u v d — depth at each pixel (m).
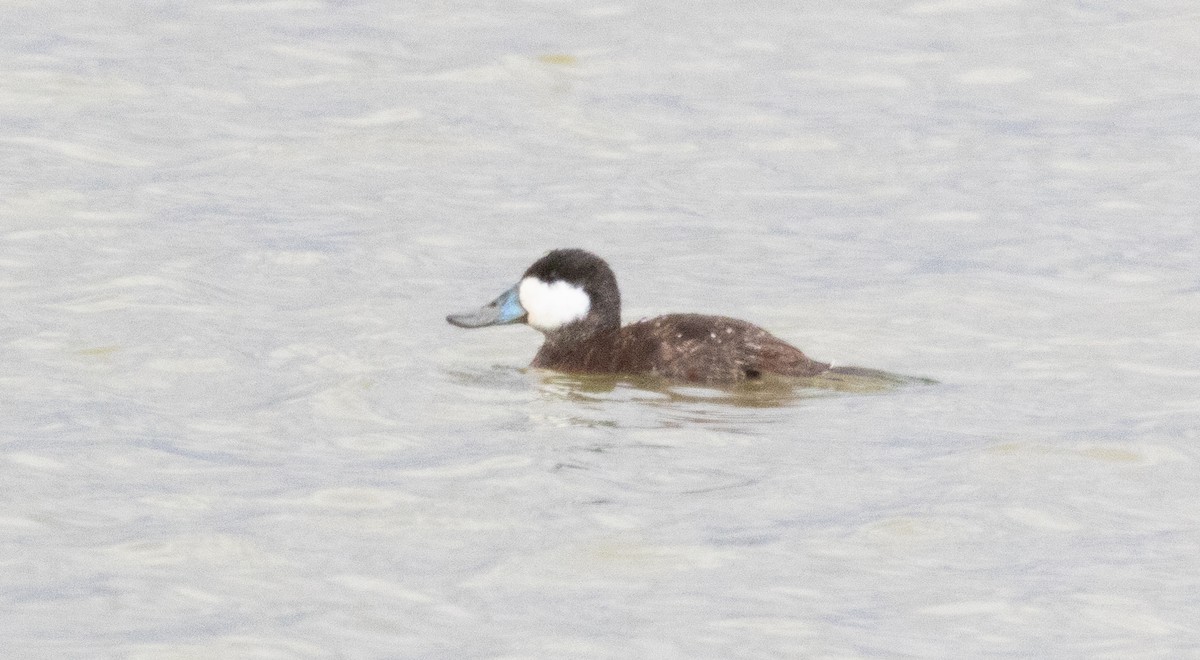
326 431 12.37
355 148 23.27
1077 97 26.09
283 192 21.19
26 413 12.77
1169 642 9.05
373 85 26.34
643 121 24.95
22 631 9.03
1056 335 15.47
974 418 12.70
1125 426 12.49
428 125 24.31
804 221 20.20
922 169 22.56
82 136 23.33
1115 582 9.73
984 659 8.82
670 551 10.08
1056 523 10.59
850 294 16.95
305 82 26.50
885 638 9.03
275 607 9.34
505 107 25.44
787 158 23.20
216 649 8.83
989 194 21.33
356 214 20.28
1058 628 9.19
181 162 22.41
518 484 11.12
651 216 20.44
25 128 23.61
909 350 15.11
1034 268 17.92
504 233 19.64
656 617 9.25
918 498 10.93
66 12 30.06
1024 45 28.70
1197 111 25.14
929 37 29.31
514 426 12.45
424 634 9.04
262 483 11.22
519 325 15.77
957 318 16.08
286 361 14.41
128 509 10.75
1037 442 11.98
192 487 11.15
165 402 13.14
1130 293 16.94
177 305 16.11
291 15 30.28
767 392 13.29
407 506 10.76
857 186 21.83
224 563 9.90
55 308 15.94
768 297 16.94
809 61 27.97
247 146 23.20
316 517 10.59
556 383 13.66
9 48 27.67
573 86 26.50
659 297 17.08
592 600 9.45
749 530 10.40
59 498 10.95
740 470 11.45
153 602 9.39
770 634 9.05
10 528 10.42
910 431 12.34
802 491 11.05
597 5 30.94
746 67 27.64
